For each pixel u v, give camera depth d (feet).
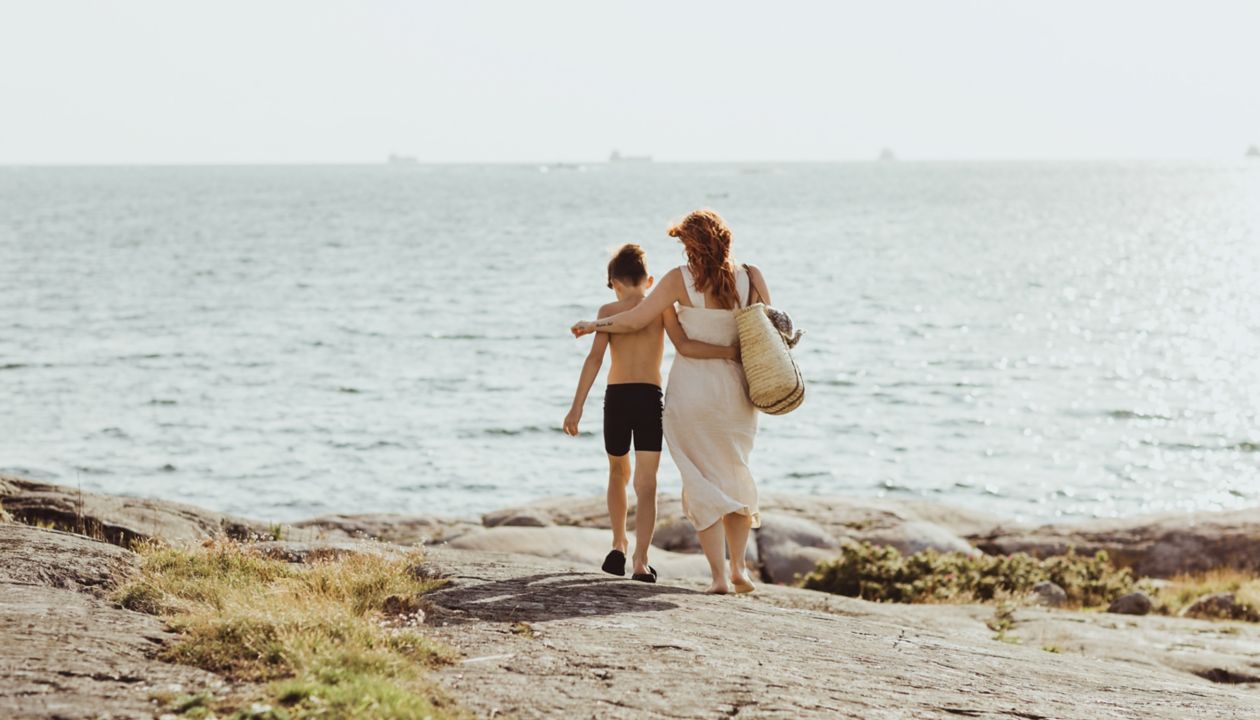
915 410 110.63
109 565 17.92
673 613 18.22
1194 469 90.99
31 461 83.10
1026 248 319.06
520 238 360.48
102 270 243.40
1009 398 116.47
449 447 92.07
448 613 17.15
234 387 114.93
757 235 368.48
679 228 20.94
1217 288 217.77
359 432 96.17
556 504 56.18
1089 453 95.61
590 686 13.51
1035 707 14.70
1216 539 55.26
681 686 13.73
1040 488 85.56
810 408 110.83
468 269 256.11
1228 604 40.14
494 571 20.85
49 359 128.47
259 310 180.14
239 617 14.03
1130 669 20.43
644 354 21.72
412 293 206.90
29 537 19.06
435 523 51.16
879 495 82.99
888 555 42.19
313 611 14.61
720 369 20.90
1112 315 179.83
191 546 20.17
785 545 47.67
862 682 14.92
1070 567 44.91
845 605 25.39
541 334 157.48
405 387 117.60
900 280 230.89
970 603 39.88
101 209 552.82
